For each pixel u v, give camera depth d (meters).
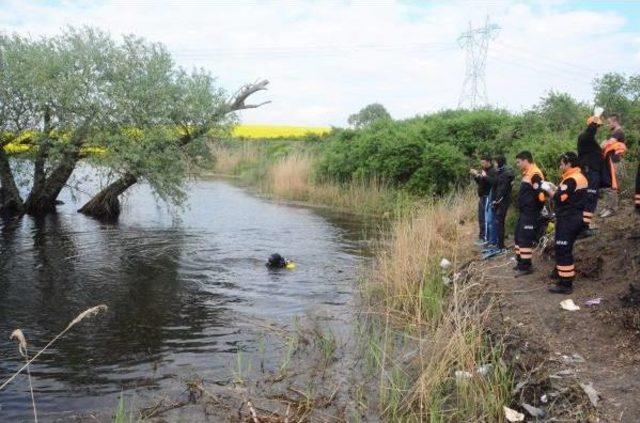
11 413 5.98
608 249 9.02
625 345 6.46
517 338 7.20
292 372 7.13
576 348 6.68
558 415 5.49
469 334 6.94
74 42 16.52
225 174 36.25
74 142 16.83
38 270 11.64
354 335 8.37
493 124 21.72
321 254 13.89
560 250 8.18
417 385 6.21
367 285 10.41
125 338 8.13
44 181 18.98
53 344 7.85
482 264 10.50
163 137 16.48
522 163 9.35
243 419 5.93
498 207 11.09
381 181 23.09
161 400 6.30
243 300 10.05
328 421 5.94
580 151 9.84
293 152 31.33
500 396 5.94
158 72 16.77
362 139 24.50
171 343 7.99
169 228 17.12
